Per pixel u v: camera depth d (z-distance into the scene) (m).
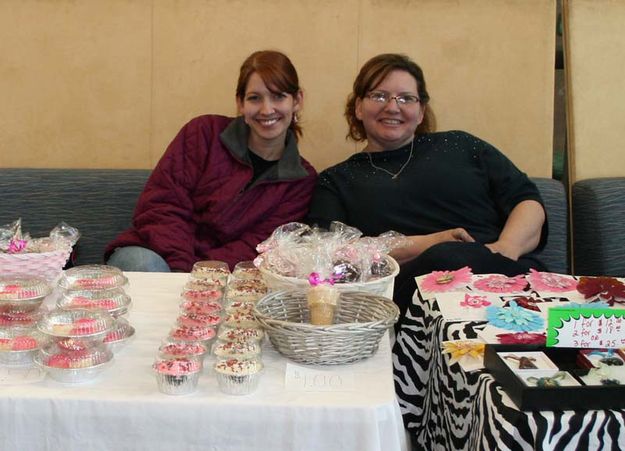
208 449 1.07
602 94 2.82
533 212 2.36
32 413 1.06
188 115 2.89
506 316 1.41
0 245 1.57
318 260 1.41
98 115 2.91
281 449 1.07
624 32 2.81
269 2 2.82
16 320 1.30
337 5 2.81
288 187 2.44
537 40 2.80
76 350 1.14
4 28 2.87
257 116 2.32
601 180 2.73
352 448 1.07
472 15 2.80
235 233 2.38
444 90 2.84
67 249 1.61
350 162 2.55
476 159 2.50
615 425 1.01
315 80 2.85
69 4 2.85
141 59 2.87
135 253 2.09
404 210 2.41
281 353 1.24
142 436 1.07
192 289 1.50
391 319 1.23
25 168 2.82
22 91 2.90
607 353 1.20
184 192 2.38
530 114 2.83
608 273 2.65
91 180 2.76
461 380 1.27
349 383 1.14
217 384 1.13
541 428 1.01
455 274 1.69
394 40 2.82
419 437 1.67
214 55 2.85
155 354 1.24
